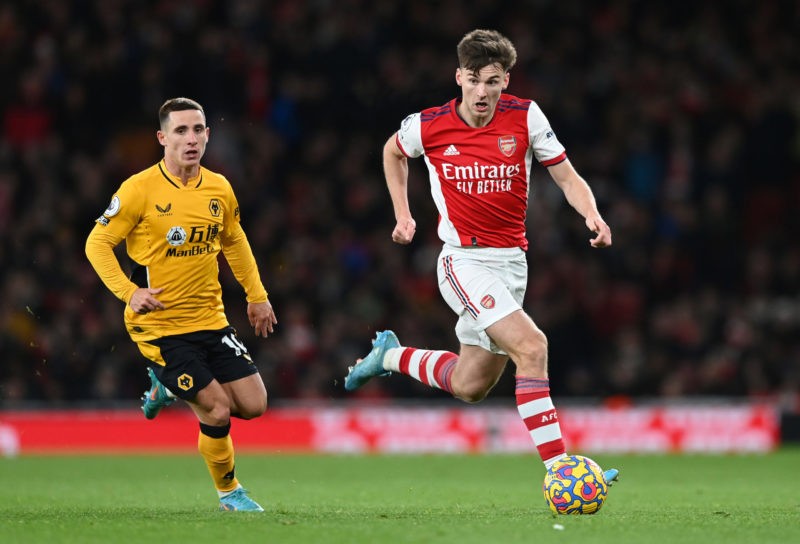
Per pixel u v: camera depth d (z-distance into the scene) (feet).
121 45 203.31
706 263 198.80
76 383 164.25
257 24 209.26
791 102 215.72
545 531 58.49
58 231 180.34
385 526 60.75
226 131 199.00
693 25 223.30
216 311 76.79
